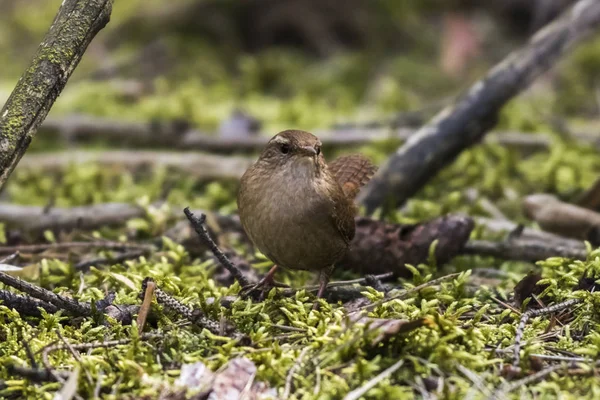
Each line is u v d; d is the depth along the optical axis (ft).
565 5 58.29
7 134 20.49
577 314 22.29
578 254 27.14
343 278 27.89
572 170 37.91
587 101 53.62
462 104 35.12
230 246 29.43
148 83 55.21
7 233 30.50
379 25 62.95
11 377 18.66
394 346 19.34
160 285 23.71
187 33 62.75
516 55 36.29
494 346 20.27
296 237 23.72
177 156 39.96
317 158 23.72
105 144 44.55
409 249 27.32
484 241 28.71
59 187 38.32
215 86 55.16
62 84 21.39
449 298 23.02
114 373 18.81
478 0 63.67
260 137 42.60
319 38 62.49
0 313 21.21
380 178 33.40
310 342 20.13
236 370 18.40
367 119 46.73
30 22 65.62
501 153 41.01
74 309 21.71
